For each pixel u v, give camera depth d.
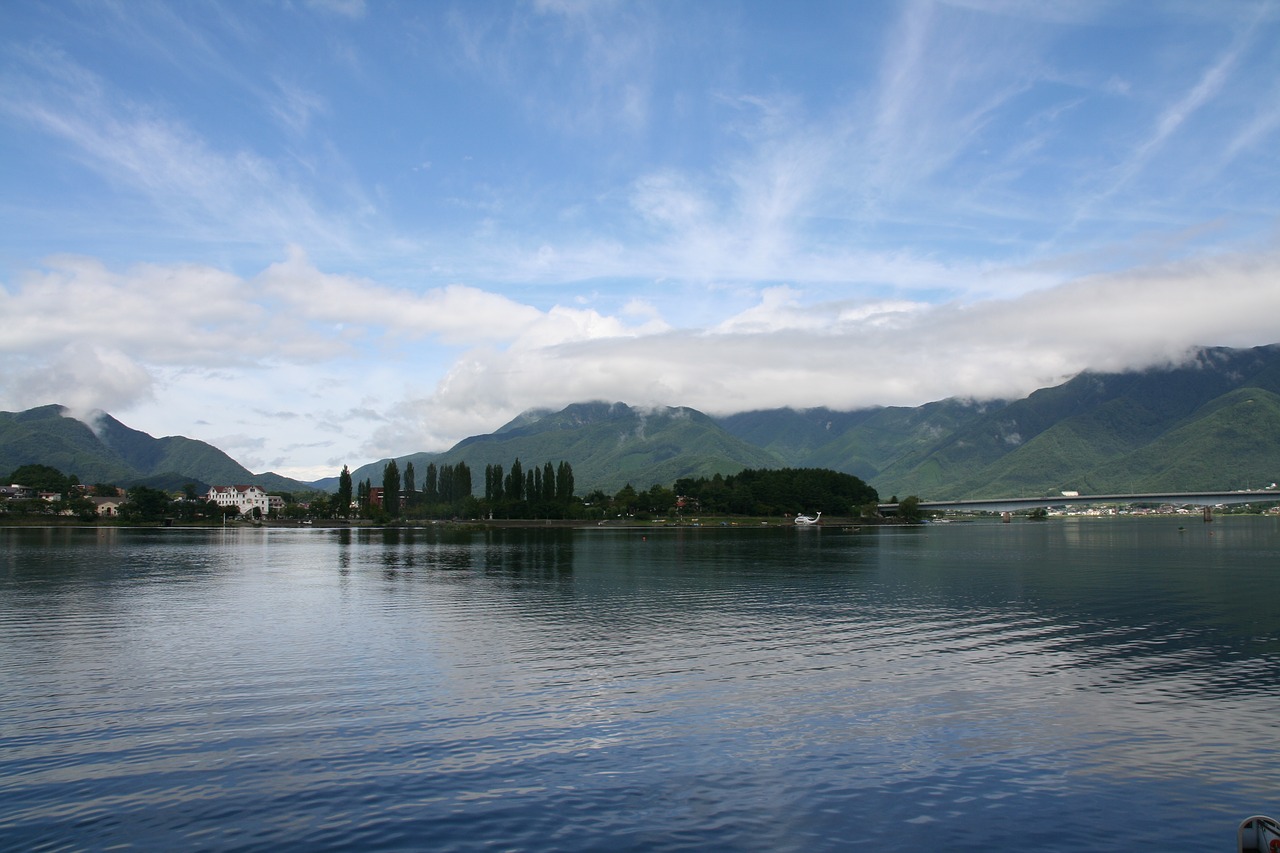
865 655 48.16
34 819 24.91
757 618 63.00
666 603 72.38
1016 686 40.69
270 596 77.25
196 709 36.06
